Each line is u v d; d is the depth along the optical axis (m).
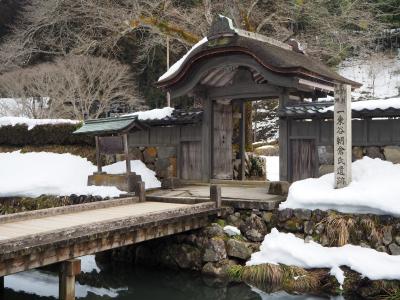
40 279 8.59
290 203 8.09
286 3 17.41
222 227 8.42
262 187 11.02
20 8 26.91
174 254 8.55
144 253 9.04
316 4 17.25
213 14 17.31
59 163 13.64
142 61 26.25
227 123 12.66
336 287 6.80
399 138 8.80
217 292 7.63
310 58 12.53
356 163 8.94
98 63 22.33
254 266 7.46
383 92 28.28
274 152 21.27
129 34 24.44
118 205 9.25
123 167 12.80
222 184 11.69
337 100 8.20
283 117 10.05
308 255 7.28
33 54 24.66
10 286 8.15
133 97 23.98
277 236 7.86
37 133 15.02
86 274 8.84
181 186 11.69
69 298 5.93
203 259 8.10
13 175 13.49
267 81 10.84
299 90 10.85
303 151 10.10
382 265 6.69
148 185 11.96
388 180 7.89
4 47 22.17
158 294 7.62
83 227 6.11
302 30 19.00
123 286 8.07
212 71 11.09
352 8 17.80
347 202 7.40
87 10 16.50
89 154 14.03
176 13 16.55
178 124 12.39
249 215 8.48
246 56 10.19
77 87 21.73
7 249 5.14
